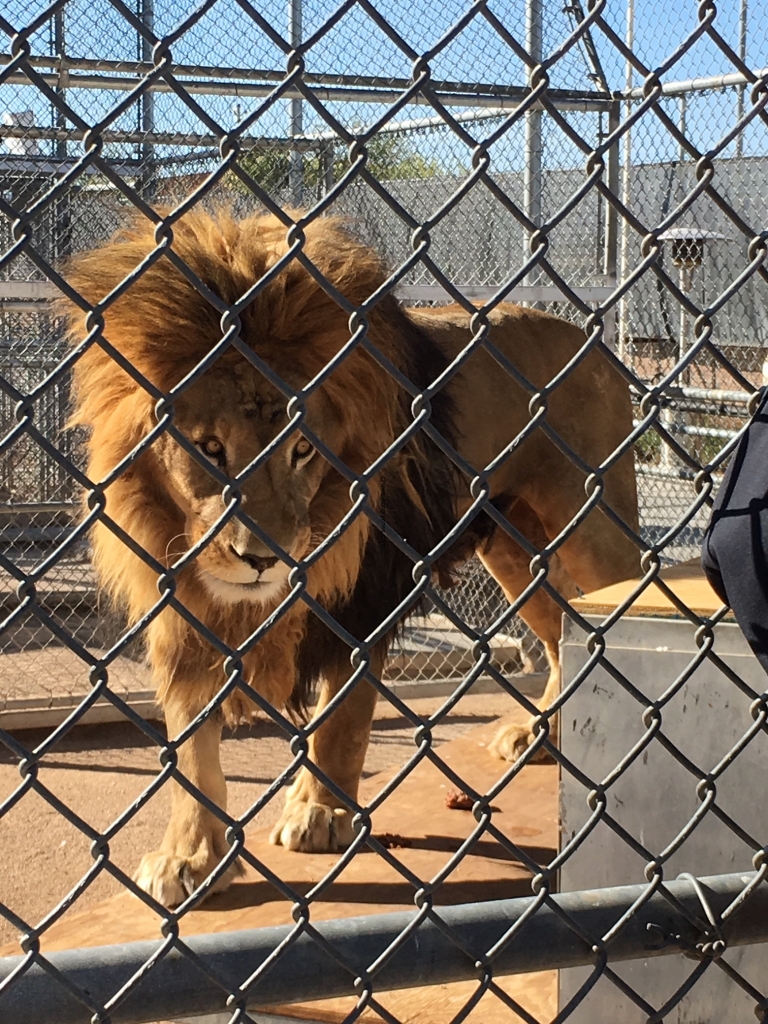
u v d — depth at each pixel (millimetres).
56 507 7301
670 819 1996
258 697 1353
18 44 1108
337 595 3340
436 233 6664
